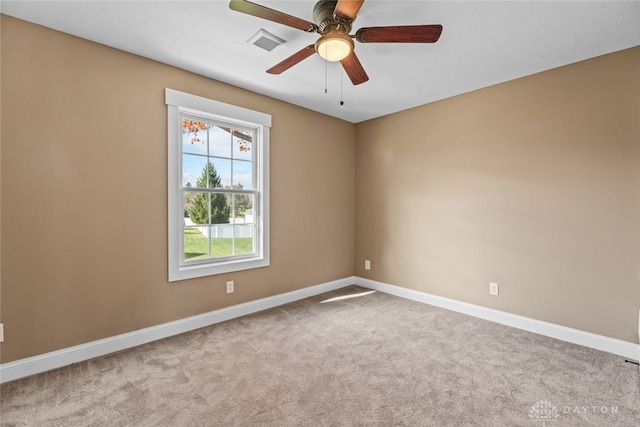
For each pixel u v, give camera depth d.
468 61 2.46
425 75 2.72
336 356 2.24
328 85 2.96
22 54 1.92
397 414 1.61
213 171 2.93
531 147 2.69
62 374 1.97
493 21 1.92
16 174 1.92
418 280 3.56
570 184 2.48
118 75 2.30
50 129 2.03
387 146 3.86
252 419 1.57
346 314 3.10
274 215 3.34
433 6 1.79
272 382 1.90
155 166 2.49
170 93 2.54
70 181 2.11
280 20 1.58
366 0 1.73
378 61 2.46
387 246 3.88
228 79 2.82
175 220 2.60
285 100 3.37
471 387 1.86
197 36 2.13
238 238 3.12
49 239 2.03
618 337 2.27
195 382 1.89
